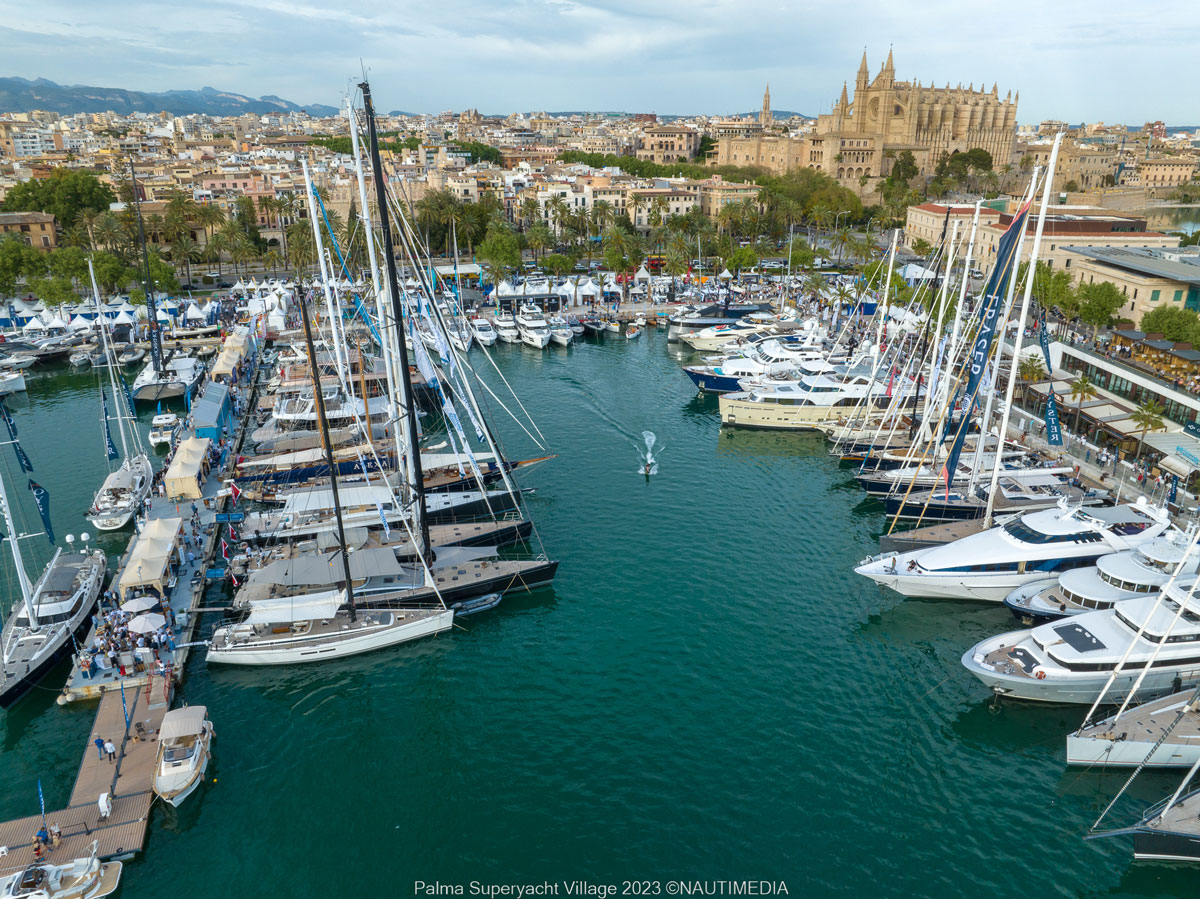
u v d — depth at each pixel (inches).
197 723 1776.6
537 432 3946.9
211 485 3248.0
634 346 5718.5
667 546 2800.2
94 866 1528.1
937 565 2396.7
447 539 2689.5
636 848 1606.8
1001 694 1987.0
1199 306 4202.8
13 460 3577.8
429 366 2938.0
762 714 1974.7
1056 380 3860.7
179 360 4776.1
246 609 2281.0
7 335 5359.3
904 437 3631.9
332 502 2753.4
